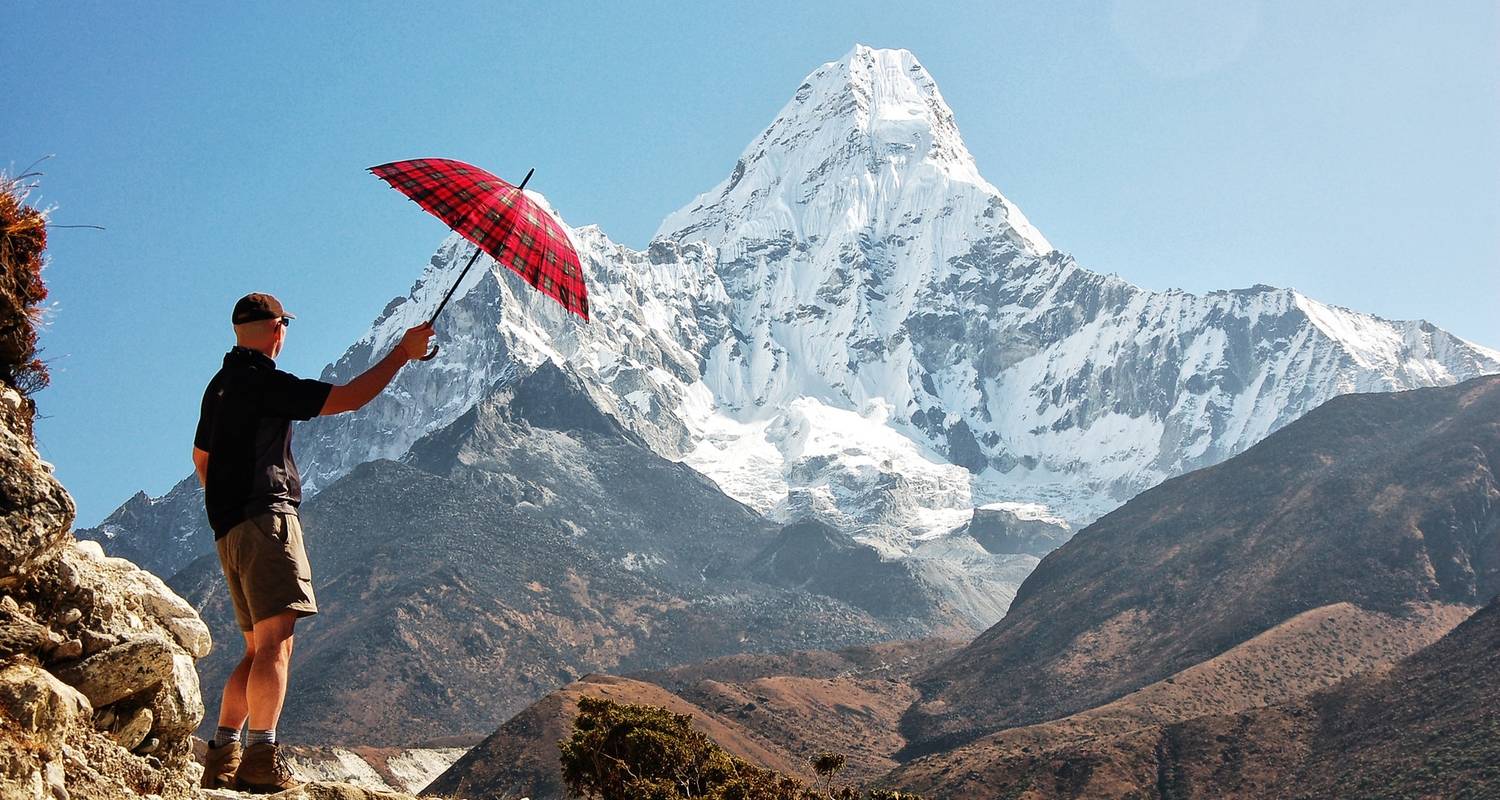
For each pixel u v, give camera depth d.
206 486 9.95
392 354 9.89
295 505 10.16
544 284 9.98
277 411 9.86
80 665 8.86
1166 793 179.25
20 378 9.41
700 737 67.75
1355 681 190.38
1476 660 180.38
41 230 9.45
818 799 62.38
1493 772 148.50
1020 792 183.62
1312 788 169.00
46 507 8.55
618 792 61.47
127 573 10.14
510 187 10.30
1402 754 165.12
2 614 8.45
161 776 9.13
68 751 8.29
